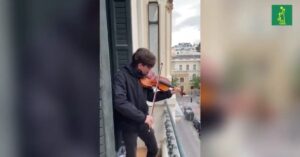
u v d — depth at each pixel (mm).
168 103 3307
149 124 2230
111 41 3256
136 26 4090
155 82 2742
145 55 2234
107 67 1530
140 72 2275
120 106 2086
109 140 1521
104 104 1449
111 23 3219
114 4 3213
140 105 2262
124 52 3293
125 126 2186
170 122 2574
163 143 3568
